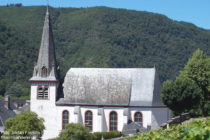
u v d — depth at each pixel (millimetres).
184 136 16875
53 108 90688
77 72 92938
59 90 92000
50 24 95438
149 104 85812
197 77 89062
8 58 196125
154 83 87688
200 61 89938
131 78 89125
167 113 87500
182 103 80250
